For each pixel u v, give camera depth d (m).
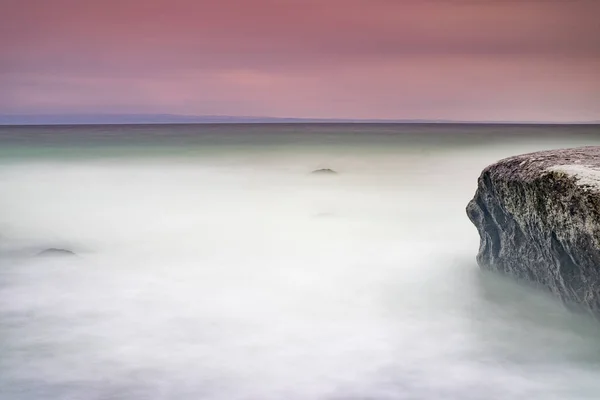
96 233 16.84
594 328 7.98
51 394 7.41
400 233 16.08
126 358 8.38
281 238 15.90
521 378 7.69
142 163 33.59
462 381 7.62
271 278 12.23
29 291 11.41
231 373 7.90
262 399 7.21
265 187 25.16
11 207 20.86
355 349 8.62
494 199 9.54
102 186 25.61
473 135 64.88
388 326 9.45
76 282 12.02
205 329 9.44
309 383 7.60
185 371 7.97
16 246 15.27
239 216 19.14
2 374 7.93
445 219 17.94
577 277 8.09
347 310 10.23
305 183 26.20
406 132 79.19
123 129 96.88
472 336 8.96
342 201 21.59
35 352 8.60
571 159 8.31
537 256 9.02
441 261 12.95
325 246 14.86
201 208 20.61
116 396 7.34
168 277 12.38
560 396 7.24
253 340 8.98
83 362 8.28
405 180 26.69
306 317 9.91
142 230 17.20
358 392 7.37
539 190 8.09
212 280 12.14
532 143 49.41
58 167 31.73
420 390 7.41
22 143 47.22
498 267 10.29
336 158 36.28
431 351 8.50
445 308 10.09
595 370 7.80
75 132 74.81
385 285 11.50
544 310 9.00
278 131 88.12
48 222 18.39
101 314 10.15
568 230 7.60
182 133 74.69
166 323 9.69
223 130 94.25
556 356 8.23
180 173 29.67
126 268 13.09
